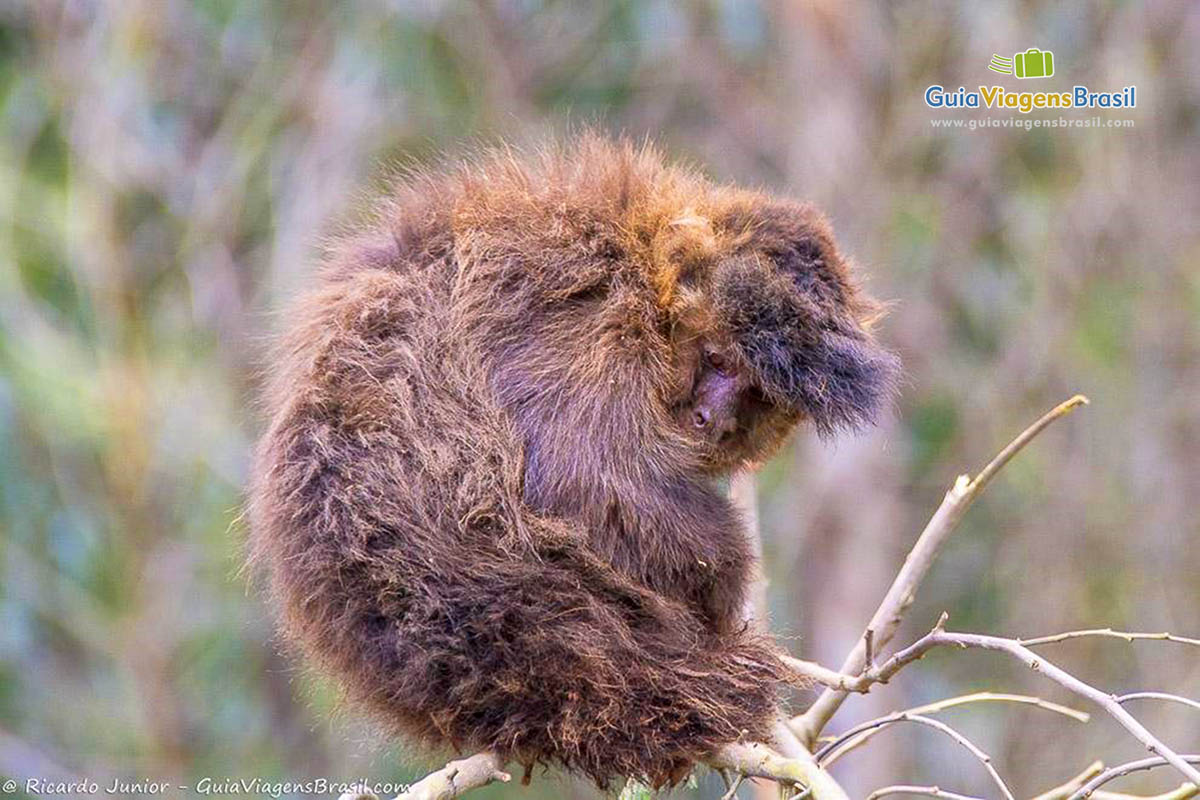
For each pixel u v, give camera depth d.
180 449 15.21
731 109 17.59
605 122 16.84
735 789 6.81
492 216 7.75
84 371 15.30
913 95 17.39
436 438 7.16
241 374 15.18
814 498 17.19
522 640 6.92
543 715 6.94
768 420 8.05
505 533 7.09
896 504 17.50
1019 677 16.69
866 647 6.80
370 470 7.09
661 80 17.33
